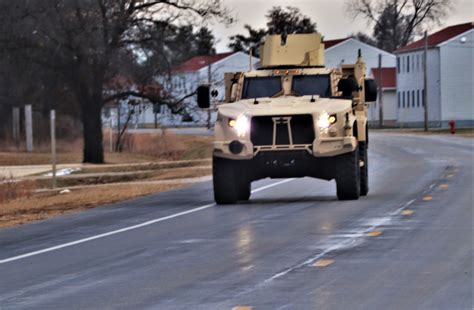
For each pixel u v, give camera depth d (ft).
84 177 323.78
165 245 118.01
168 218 152.15
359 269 93.30
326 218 140.97
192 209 166.40
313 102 169.89
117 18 394.11
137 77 417.90
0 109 505.66
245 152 166.30
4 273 101.35
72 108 510.58
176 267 99.76
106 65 404.16
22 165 405.18
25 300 84.38
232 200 172.14
